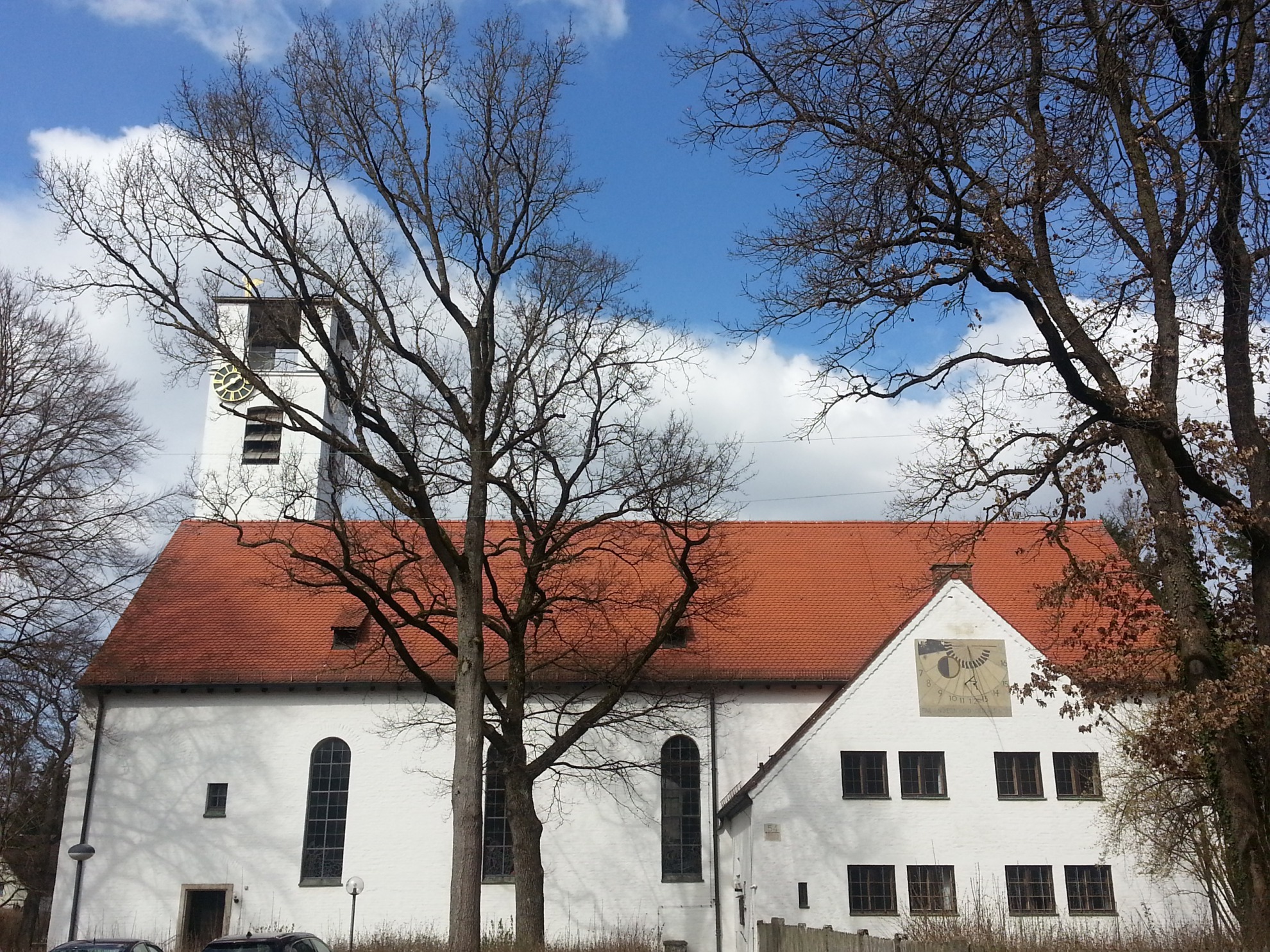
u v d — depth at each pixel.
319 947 23.31
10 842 48.47
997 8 13.76
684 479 25.05
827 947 21.25
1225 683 14.82
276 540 23.36
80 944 23.17
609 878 32.94
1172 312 15.95
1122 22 13.09
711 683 34.22
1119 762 28.77
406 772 33.81
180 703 34.38
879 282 16.78
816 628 36.44
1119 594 18.03
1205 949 18.16
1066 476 17.34
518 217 23.00
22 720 33.09
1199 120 14.60
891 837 29.61
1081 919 28.83
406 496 22.92
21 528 31.97
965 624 31.12
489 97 22.62
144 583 38.12
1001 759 30.23
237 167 20.78
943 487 17.77
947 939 20.23
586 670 30.31
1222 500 15.45
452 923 19.42
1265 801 15.48
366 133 21.67
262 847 33.12
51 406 32.16
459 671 20.88
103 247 20.83
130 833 33.16
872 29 14.84
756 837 29.53
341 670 33.12
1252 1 13.11
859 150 15.98
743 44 16.03
